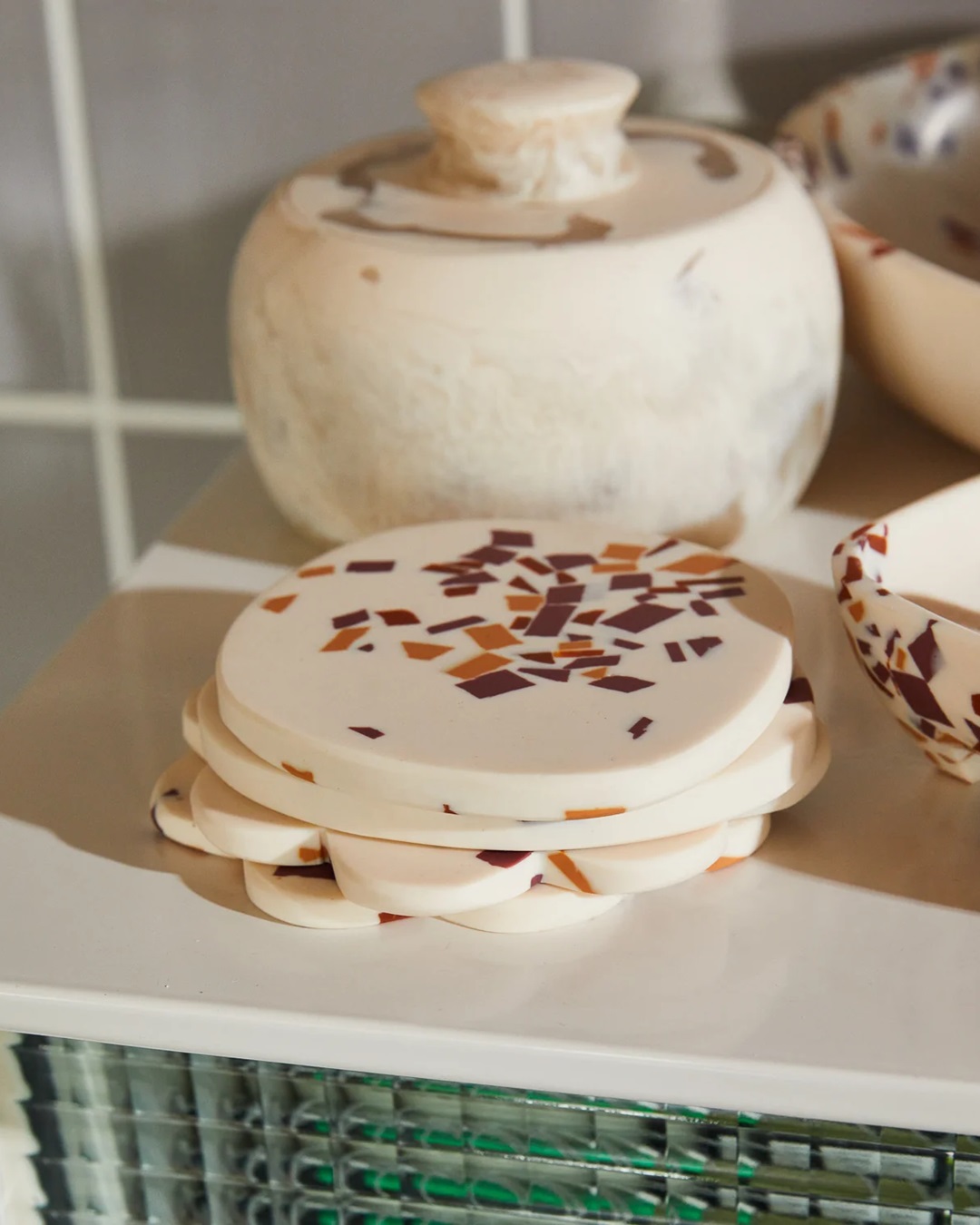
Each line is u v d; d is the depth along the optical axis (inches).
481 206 21.7
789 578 22.0
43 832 19.1
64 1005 17.6
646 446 20.9
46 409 29.4
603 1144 17.9
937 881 18.3
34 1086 18.5
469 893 17.4
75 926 18.2
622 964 17.7
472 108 21.3
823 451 24.4
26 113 27.2
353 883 17.6
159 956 17.9
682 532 21.6
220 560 23.2
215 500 24.5
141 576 22.9
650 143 23.4
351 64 26.4
